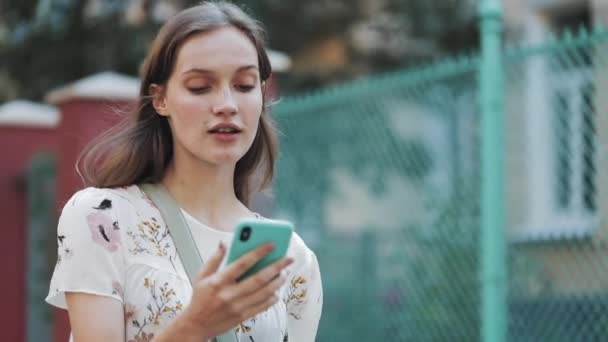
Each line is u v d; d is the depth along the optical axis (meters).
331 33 12.52
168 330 2.08
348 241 6.41
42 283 8.28
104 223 2.40
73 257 2.36
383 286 6.17
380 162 6.23
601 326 5.18
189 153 2.52
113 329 2.33
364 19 12.53
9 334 8.41
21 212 8.59
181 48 2.45
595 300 5.20
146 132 2.59
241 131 2.45
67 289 2.34
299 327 2.71
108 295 2.34
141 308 2.36
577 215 5.73
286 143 6.89
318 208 6.63
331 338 6.45
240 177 2.85
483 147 5.55
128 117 2.61
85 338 2.31
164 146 2.59
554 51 5.45
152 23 10.82
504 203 5.54
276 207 6.93
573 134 5.70
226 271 2.04
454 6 12.75
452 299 5.78
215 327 2.08
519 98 6.97
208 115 2.43
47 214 8.17
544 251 5.43
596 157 5.36
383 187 6.22
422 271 5.95
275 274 2.08
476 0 12.65
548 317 5.36
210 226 2.54
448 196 5.84
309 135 6.72
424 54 12.84
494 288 5.45
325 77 12.30
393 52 12.75
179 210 2.48
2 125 8.66
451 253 5.79
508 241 5.57
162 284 2.38
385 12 12.61
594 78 5.34
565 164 5.78
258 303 2.08
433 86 5.96
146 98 2.57
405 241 6.06
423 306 5.92
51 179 8.13
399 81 6.14
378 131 6.25
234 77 2.45
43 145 8.77
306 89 12.42
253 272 2.10
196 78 2.44
